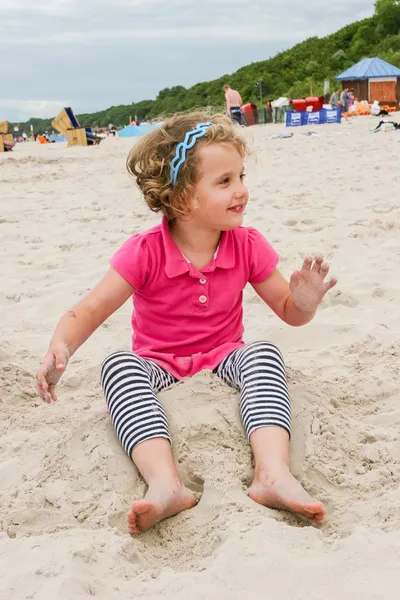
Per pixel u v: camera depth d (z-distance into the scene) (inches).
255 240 109.2
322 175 370.0
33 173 493.4
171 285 103.6
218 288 105.1
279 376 97.7
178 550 80.0
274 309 111.3
